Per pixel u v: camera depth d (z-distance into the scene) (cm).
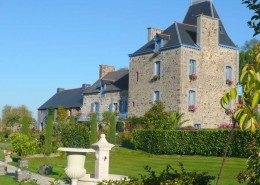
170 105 4044
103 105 5303
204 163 2378
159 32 4644
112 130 3931
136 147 3441
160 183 743
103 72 5800
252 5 577
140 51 4500
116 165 2458
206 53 4153
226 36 4425
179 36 4112
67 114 6306
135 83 4519
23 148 2227
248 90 394
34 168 2239
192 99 4031
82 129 3466
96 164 1677
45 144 3206
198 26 4156
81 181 1608
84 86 6562
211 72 4169
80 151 1313
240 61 5003
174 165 2378
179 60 4006
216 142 2759
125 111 4900
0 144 4247
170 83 4078
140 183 782
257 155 695
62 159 2897
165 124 3516
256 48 440
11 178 1803
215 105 4153
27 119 4034
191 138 2955
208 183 836
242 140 2495
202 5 4556
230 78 4309
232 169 2053
